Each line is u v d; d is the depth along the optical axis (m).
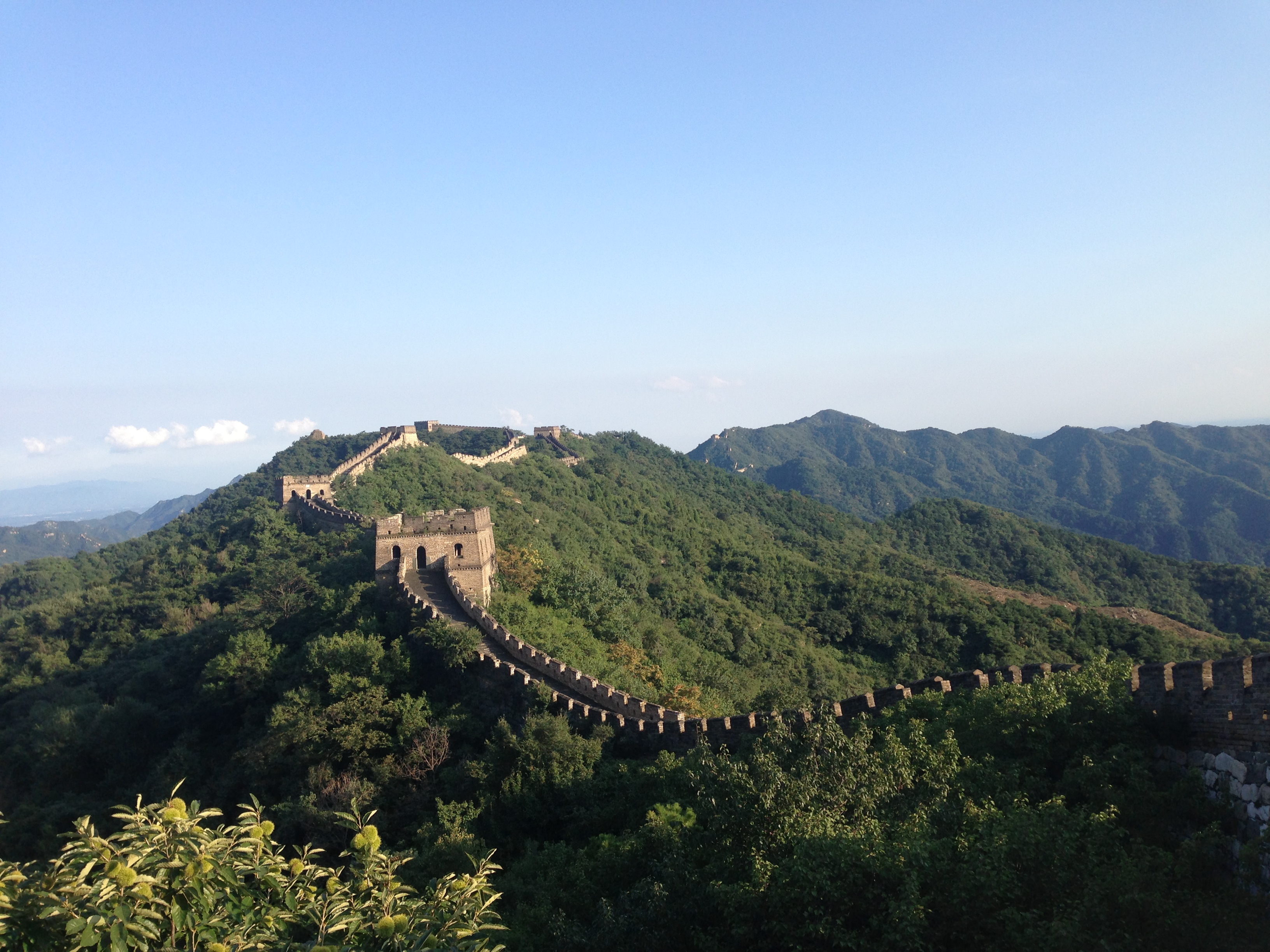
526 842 35.62
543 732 40.50
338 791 42.66
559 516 116.44
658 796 33.41
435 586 65.44
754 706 69.56
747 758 31.17
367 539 80.06
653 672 63.59
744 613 99.44
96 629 93.81
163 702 66.56
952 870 18.28
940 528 178.00
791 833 20.67
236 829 12.95
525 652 52.72
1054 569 155.38
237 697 59.34
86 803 55.66
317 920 12.53
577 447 193.25
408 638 56.28
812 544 155.75
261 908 12.63
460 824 36.38
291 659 59.88
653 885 21.70
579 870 27.73
